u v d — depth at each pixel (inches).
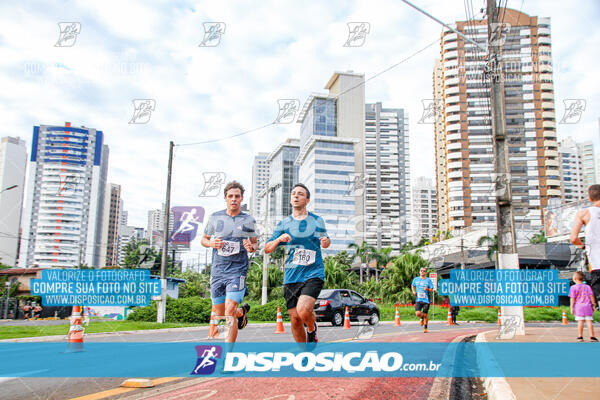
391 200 6574.8
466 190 3641.7
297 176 4872.0
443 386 153.1
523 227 2261.3
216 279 191.9
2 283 1266.0
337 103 4867.1
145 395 135.1
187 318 726.5
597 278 163.5
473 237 1871.3
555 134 3218.5
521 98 3238.2
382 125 6791.3
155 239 1352.1
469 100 3698.3
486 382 154.5
